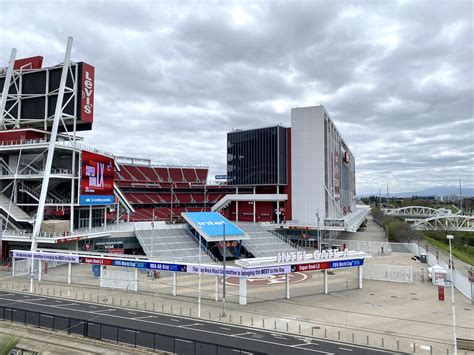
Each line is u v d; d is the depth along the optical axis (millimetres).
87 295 52875
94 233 78625
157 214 129750
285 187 116375
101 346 33000
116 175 136000
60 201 81875
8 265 71562
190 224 91188
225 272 47938
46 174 74500
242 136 122312
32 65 90438
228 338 36438
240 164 122500
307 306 49031
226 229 87812
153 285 59625
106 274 58125
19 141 81625
